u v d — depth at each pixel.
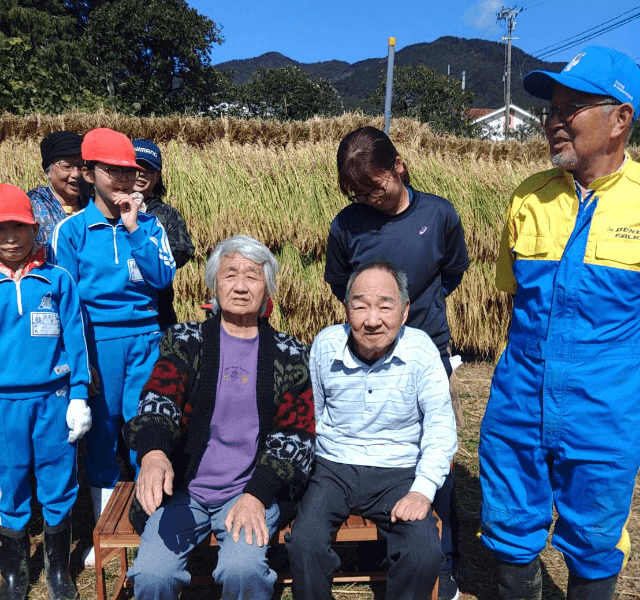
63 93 7.27
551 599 2.68
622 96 1.84
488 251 6.04
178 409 2.23
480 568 2.96
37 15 18.92
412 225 2.51
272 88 23.17
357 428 2.38
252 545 2.10
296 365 2.34
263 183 5.22
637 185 1.92
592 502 2.01
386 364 2.33
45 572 2.69
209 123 5.29
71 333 2.59
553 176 2.09
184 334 2.32
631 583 2.79
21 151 4.64
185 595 2.72
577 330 1.96
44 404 2.51
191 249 3.24
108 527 2.31
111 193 2.70
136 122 5.05
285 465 2.19
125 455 3.33
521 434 2.12
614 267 1.89
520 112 44.47
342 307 5.55
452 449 2.29
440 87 22.16
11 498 2.52
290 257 5.35
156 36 22.72
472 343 6.29
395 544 2.21
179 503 2.27
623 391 1.94
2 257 2.42
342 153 2.30
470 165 6.30
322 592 2.20
